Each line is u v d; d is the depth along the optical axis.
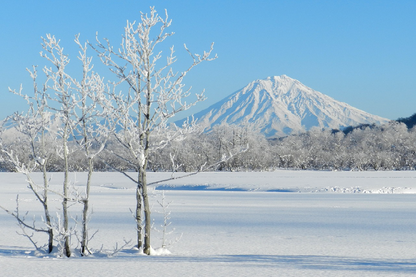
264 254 12.33
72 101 11.20
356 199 37.62
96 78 11.13
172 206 29.69
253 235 16.56
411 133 141.38
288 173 98.06
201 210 26.84
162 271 9.48
